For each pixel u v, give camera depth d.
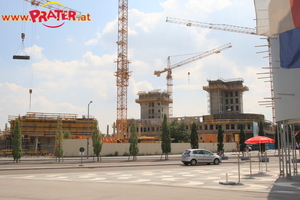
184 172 23.81
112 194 13.06
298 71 17.19
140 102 140.62
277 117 18.98
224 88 131.88
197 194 13.11
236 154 59.91
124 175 21.77
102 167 30.66
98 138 41.94
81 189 14.62
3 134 65.81
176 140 91.50
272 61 19.28
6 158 48.56
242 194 13.25
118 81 102.62
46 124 67.75
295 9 14.36
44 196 12.55
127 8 104.00
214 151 69.00
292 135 21.39
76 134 71.75
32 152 53.31
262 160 35.75
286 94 17.39
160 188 15.03
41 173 23.84
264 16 15.27
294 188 15.24
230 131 104.12
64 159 44.41
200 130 109.75
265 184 16.69
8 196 12.55
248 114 107.44
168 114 143.25
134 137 44.25
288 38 15.05
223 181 17.84
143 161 41.25
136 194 13.06
